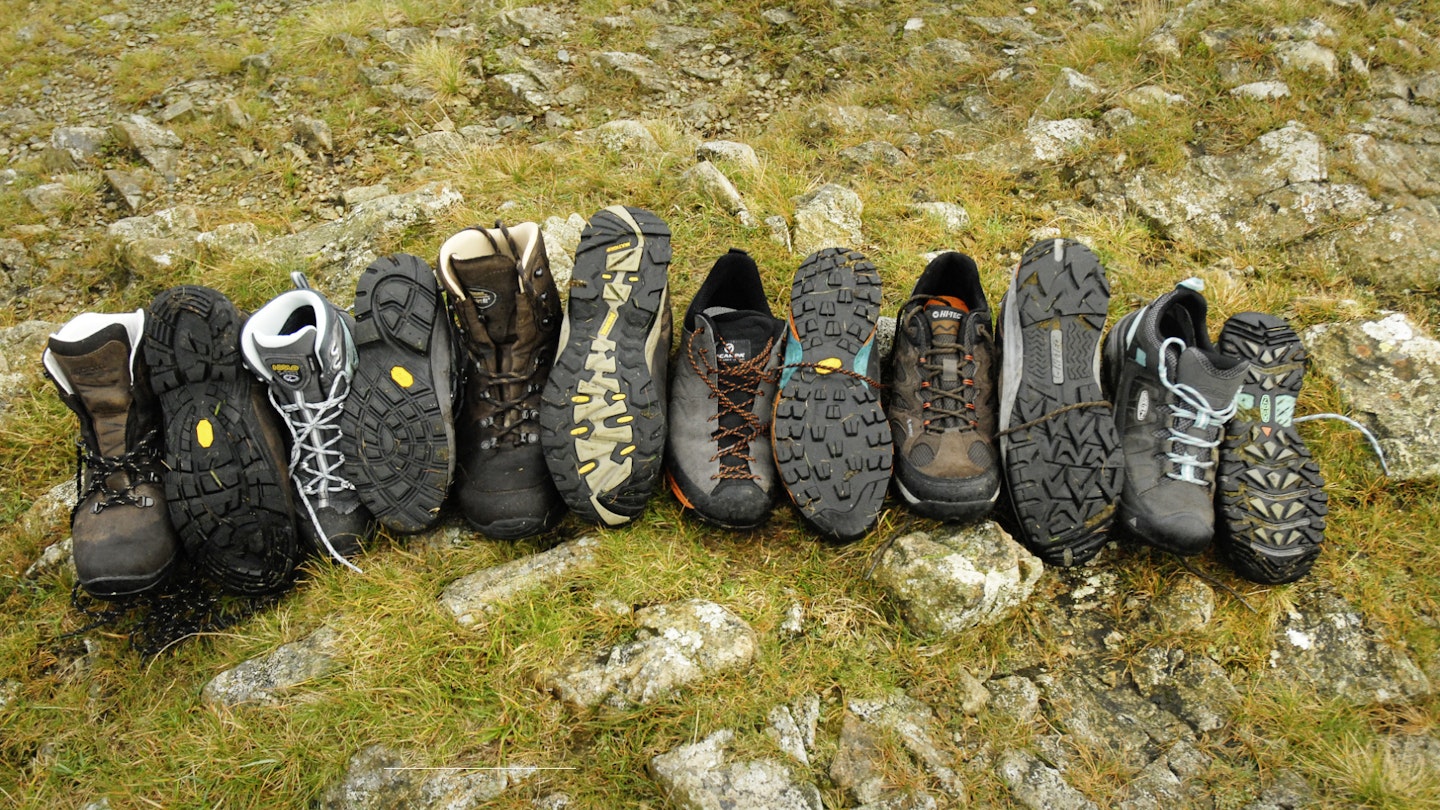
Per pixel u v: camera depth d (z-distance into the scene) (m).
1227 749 2.12
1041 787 2.03
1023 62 4.52
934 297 2.66
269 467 2.27
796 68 4.80
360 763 2.05
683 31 5.10
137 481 2.29
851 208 3.60
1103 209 3.67
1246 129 3.77
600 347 2.33
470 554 2.46
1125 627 2.35
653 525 2.50
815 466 2.32
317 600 2.37
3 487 2.88
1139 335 2.48
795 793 1.96
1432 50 4.27
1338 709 2.18
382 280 2.35
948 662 2.24
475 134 4.38
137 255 3.61
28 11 6.21
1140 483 2.38
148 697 2.25
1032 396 2.38
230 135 4.53
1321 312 3.13
